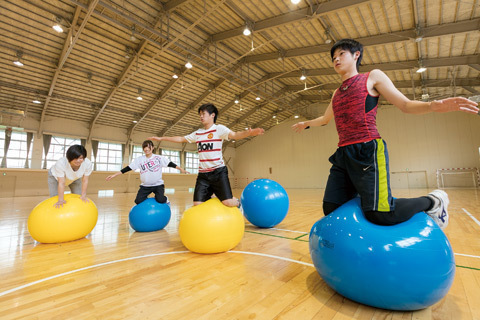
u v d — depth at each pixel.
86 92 10.54
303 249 2.19
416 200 1.23
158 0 6.83
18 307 1.21
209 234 1.97
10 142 11.29
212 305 1.21
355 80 1.26
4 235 2.92
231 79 10.47
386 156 1.16
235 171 20.05
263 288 1.39
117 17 7.13
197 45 8.66
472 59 6.86
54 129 12.17
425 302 1.06
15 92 9.83
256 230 3.07
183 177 17.44
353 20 6.32
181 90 11.58
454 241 2.34
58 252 2.17
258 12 6.71
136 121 13.48
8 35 7.30
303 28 7.10
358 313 1.11
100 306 1.21
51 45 7.91
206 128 2.30
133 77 10.07
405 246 1.05
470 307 1.14
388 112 13.64
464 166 11.79
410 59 7.59
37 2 6.46
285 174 17.33
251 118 16.44
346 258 1.12
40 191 12.12
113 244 2.44
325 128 15.89
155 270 1.71
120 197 10.35
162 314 1.13
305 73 9.80
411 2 5.44
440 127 12.41
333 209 1.37
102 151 13.75
